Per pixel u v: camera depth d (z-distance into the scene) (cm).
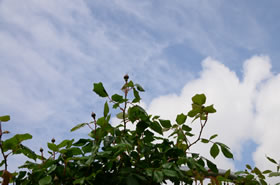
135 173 170
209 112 190
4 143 162
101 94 176
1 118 160
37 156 188
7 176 155
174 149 191
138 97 183
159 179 161
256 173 215
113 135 183
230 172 216
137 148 184
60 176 168
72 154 177
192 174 191
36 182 171
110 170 176
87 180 160
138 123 184
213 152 194
